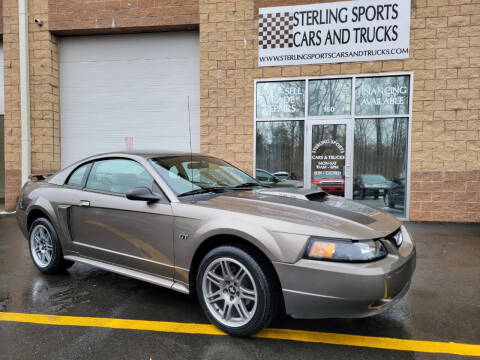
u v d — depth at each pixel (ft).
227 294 9.18
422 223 23.34
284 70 25.16
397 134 24.29
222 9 25.62
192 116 28.09
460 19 22.80
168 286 9.97
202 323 9.86
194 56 27.89
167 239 10.03
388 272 8.03
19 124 28.91
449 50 23.06
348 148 24.82
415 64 23.53
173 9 26.58
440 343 8.85
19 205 14.97
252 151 25.79
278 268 8.27
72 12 27.84
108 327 9.62
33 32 28.43
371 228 8.76
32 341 8.89
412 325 9.77
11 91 28.89
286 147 25.66
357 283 7.75
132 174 11.62
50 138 28.76
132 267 10.97
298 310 8.20
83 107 29.45
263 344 8.77
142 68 28.60
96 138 29.43
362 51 24.11
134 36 28.55
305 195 10.73
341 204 10.52
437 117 23.43
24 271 14.25
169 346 8.66
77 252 12.55
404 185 24.43
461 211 23.44
